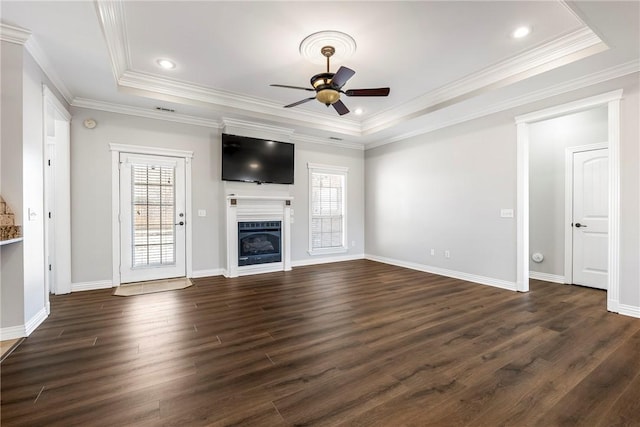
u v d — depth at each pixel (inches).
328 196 244.8
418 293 152.9
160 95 155.5
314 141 233.9
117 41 115.7
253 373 77.2
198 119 186.1
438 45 119.6
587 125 162.6
